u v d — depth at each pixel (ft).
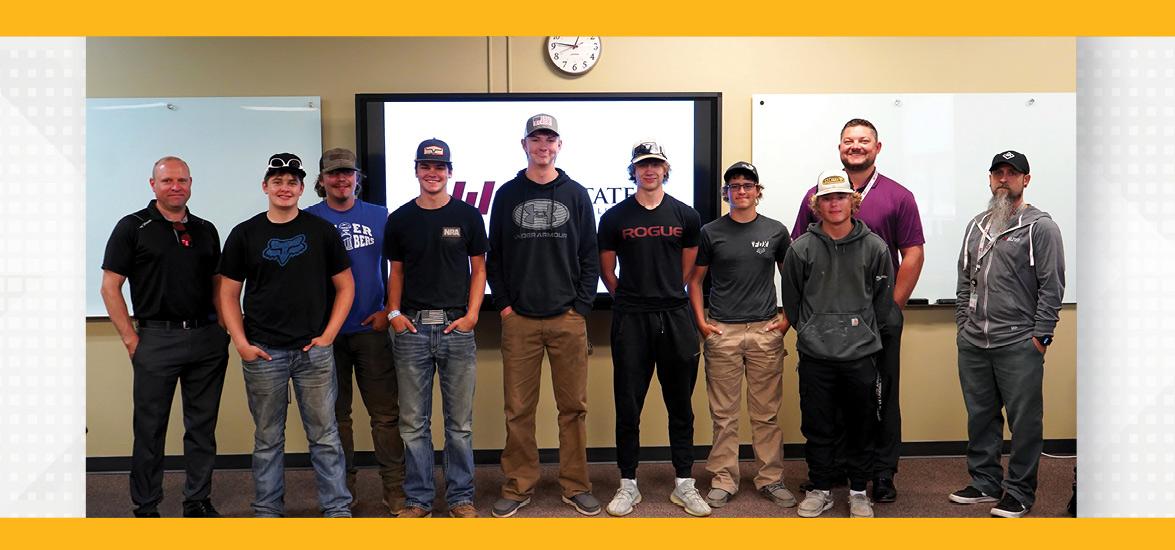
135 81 12.76
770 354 11.12
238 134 12.82
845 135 11.41
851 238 10.11
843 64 13.15
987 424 10.98
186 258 10.07
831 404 10.41
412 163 12.68
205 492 10.39
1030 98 13.21
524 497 10.83
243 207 12.85
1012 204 10.52
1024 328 10.30
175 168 9.99
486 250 10.56
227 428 13.10
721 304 11.26
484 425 13.17
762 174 13.10
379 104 12.62
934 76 13.24
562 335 10.60
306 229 9.75
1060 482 12.00
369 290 10.69
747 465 13.04
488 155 12.76
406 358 10.16
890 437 11.12
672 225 10.74
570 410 10.81
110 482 12.46
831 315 10.13
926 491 11.62
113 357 12.94
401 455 10.82
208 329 10.36
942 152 13.19
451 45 12.89
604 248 11.21
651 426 13.33
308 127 12.83
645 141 10.84
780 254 11.25
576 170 12.84
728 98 13.08
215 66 12.81
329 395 9.93
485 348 13.11
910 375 13.48
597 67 12.98
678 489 10.96
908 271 11.35
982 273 10.68
